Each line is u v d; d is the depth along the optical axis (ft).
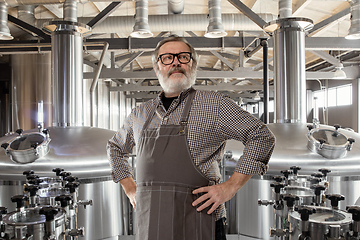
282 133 9.81
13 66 20.30
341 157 8.63
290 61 10.64
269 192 8.69
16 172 8.43
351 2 13.38
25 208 5.48
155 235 3.86
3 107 25.72
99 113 34.01
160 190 3.94
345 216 4.58
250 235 8.98
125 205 9.45
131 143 5.00
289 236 4.76
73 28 10.69
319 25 16.49
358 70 29.84
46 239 4.39
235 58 33.24
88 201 6.80
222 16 19.13
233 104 4.00
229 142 9.94
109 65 31.81
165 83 4.38
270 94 37.35
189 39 20.03
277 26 10.87
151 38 19.67
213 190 3.76
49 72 20.16
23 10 18.49
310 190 6.54
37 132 9.01
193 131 3.95
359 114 30.78
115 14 22.65
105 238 8.90
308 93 46.98
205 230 3.85
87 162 8.77
